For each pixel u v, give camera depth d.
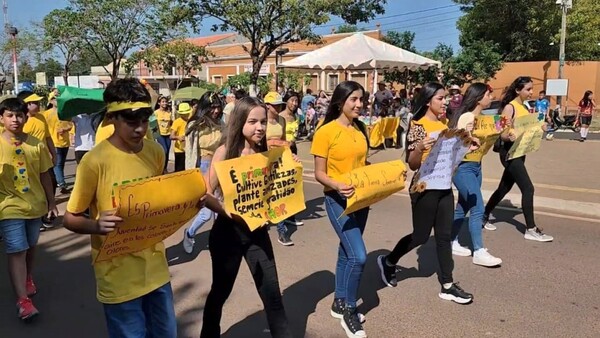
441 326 3.85
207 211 5.50
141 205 2.38
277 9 14.65
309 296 4.45
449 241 4.23
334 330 3.82
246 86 22.69
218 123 6.32
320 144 3.62
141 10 22.89
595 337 3.66
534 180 9.17
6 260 5.64
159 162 2.74
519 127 5.46
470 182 5.07
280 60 27.50
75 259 5.61
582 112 16.36
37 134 7.00
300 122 17.44
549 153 13.07
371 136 6.30
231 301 4.38
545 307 4.15
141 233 2.50
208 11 14.96
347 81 3.65
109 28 22.56
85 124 7.79
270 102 5.99
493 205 6.26
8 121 4.03
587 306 4.16
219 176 2.96
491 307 4.16
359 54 13.39
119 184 2.35
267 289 3.13
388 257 4.59
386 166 3.62
